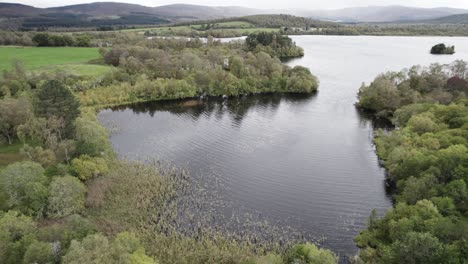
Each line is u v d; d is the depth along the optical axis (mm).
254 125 115188
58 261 40781
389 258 44562
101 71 157000
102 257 38844
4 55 176750
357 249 56219
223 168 83688
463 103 99062
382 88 123562
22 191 58812
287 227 61656
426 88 122875
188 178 77625
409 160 67500
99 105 131375
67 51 198250
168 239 55438
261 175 80812
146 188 70500
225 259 50688
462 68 134125
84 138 81000
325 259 46344
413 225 48125
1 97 117562
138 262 40375
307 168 84875
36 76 137125
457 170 58844
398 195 65688
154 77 160625
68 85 136875
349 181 78750
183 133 106938
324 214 66125
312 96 150000
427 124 85875
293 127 113125
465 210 53750
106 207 63875
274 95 153625
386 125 114125
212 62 179625
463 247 41875
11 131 90750
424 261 41438
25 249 42344
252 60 174500
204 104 140250
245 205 68188
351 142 100875
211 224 61500
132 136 103188
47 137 79688
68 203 60219
